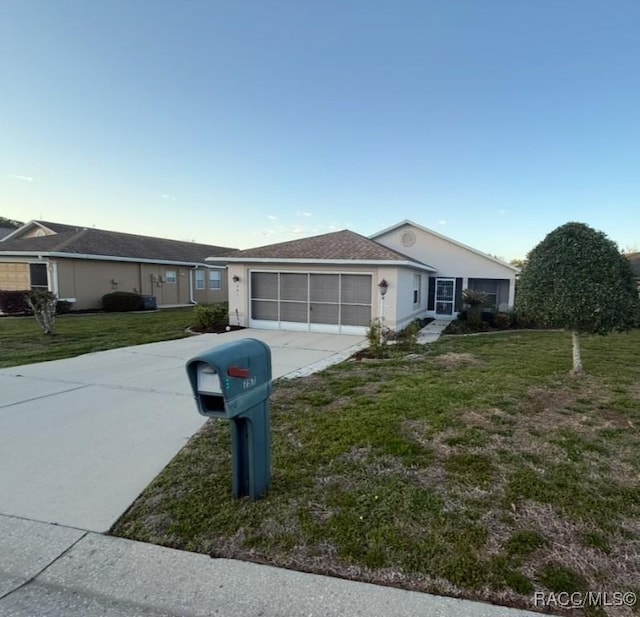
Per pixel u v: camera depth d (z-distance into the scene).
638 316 6.56
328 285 12.91
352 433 4.10
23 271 17.42
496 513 2.69
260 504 2.80
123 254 19.77
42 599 1.98
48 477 3.29
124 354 8.77
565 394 5.61
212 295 25.77
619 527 2.53
